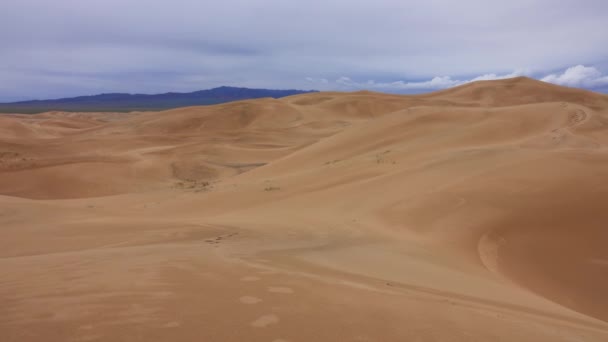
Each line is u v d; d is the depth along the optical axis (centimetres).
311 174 2325
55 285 430
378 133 3459
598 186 1416
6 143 5147
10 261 627
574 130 2958
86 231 1152
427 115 3647
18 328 304
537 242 1087
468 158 1920
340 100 10619
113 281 448
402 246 966
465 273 786
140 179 3975
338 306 393
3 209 1587
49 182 3594
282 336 312
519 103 10469
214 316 344
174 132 8569
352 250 866
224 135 6975
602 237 1106
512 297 639
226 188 2369
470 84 12669
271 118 9112
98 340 287
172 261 578
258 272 518
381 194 1567
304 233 1073
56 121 11000
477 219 1214
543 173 1580
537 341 362
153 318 333
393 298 446
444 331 350
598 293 839
